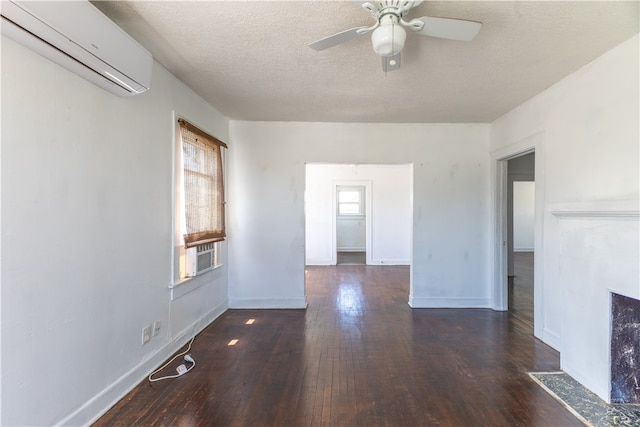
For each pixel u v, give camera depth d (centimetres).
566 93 284
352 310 422
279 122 429
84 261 190
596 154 251
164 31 214
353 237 1061
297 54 247
